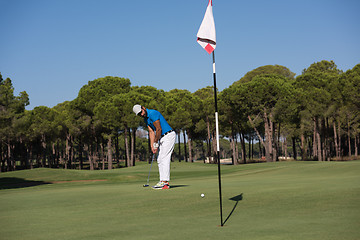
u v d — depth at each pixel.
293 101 36.84
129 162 43.84
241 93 37.34
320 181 8.77
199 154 110.00
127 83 48.31
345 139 63.97
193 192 6.91
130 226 3.96
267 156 38.59
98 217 4.61
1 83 37.28
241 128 51.34
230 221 4.04
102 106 41.66
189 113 47.28
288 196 5.74
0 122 36.25
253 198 5.75
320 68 58.00
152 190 7.71
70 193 7.99
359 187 6.42
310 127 48.12
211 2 4.70
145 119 7.86
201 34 4.60
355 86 35.03
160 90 50.47
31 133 48.97
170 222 4.12
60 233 3.68
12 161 52.22
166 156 7.91
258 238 3.12
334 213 4.18
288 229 3.45
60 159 79.69
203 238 3.23
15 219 4.59
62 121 49.91
